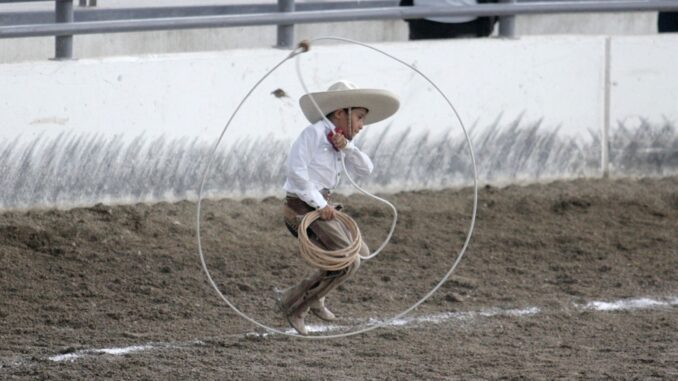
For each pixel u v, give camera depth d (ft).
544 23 183.73
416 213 132.67
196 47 156.46
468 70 141.79
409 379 84.58
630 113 151.33
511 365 88.33
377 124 137.39
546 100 146.51
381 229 127.13
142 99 126.82
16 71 120.26
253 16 131.44
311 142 88.33
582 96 148.25
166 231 121.39
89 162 124.77
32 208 122.21
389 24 169.07
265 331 97.50
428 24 150.92
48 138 122.52
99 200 125.70
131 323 98.43
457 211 134.31
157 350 91.45
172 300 104.47
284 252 119.55
